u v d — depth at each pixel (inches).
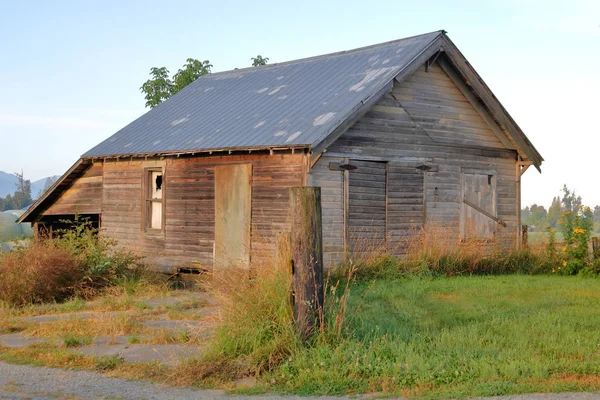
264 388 330.0
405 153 770.2
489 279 698.8
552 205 2534.5
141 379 349.7
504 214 871.1
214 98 932.0
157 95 1443.2
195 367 356.5
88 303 609.6
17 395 316.5
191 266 780.6
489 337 410.0
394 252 751.1
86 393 322.0
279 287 387.5
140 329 469.7
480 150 847.7
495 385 315.9
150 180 852.0
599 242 753.0
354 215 719.1
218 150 723.4
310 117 706.2
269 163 701.3
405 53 768.9
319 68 864.3
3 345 429.4
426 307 521.7
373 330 415.5
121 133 935.0
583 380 325.4
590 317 473.1
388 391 318.7
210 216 763.4
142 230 845.8
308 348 372.8
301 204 384.8
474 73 807.1
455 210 816.9
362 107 687.7
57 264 648.4
